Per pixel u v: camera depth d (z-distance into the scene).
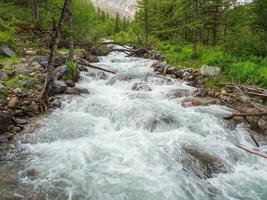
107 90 14.21
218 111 11.48
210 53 21.92
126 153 7.83
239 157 8.24
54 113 10.73
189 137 8.92
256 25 28.27
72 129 9.36
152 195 6.12
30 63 15.05
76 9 25.81
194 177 7.03
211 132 9.52
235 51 20.42
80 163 7.30
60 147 8.20
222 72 16.81
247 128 10.30
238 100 12.76
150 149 8.05
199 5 24.77
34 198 5.91
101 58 24.72
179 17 36.41
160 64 20.23
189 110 11.44
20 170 6.95
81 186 6.34
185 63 20.52
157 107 11.38
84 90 13.42
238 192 6.65
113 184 6.44
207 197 6.33
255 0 28.28
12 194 5.98
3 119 8.63
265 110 11.23
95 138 8.83
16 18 23.84
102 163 7.30
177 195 6.21
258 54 20.08
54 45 11.23
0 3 25.70
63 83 13.05
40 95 10.98
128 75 16.86
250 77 15.41
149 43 38.88
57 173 6.83
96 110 11.09
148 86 14.77
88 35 30.36
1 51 16.14
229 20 34.03
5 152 7.77
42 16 24.81
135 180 6.62
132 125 9.84
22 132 8.98
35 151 7.95
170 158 7.63
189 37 40.75
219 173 7.42
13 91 10.99
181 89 14.29
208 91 13.80
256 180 7.20
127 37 52.03
